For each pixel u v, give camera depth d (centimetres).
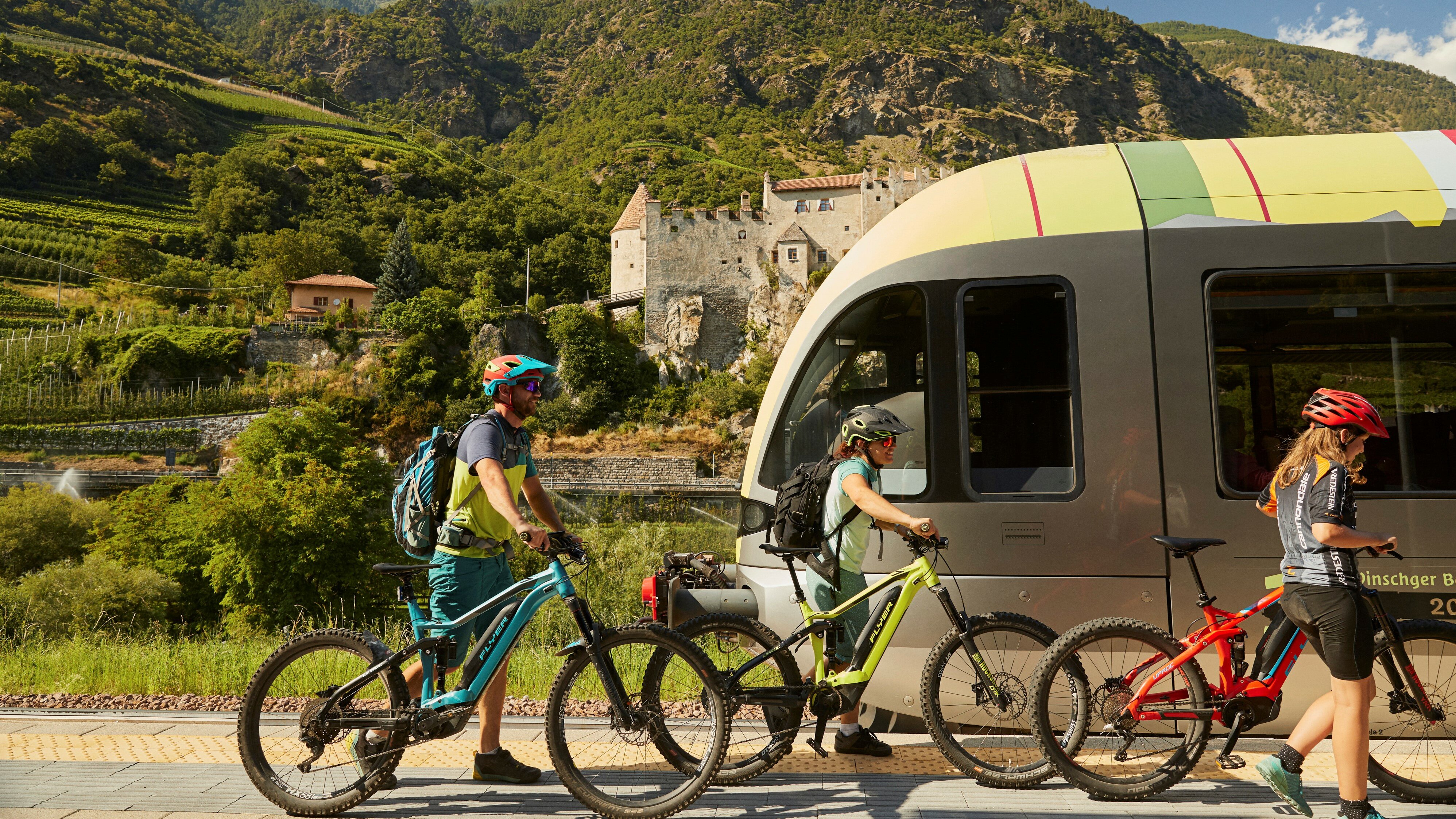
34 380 8100
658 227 9788
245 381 8606
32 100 15625
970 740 415
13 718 525
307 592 3020
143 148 16288
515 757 454
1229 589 475
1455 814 373
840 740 455
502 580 410
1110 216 516
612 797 376
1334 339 494
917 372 534
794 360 566
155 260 12144
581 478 7762
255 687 391
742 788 402
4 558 3534
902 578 412
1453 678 390
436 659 388
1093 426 495
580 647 382
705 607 545
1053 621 488
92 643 912
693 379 9512
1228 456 487
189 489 3262
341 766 383
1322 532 336
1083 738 392
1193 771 422
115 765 432
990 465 507
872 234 572
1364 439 353
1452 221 498
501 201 15750
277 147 17188
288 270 11894
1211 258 502
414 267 10662
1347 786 343
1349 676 340
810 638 414
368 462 3803
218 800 386
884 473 525
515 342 9538
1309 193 511
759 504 562
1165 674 389
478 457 384
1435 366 490
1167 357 495
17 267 11112
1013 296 518
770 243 9812
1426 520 474
